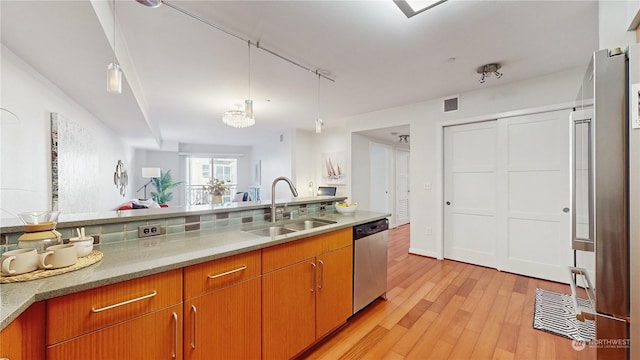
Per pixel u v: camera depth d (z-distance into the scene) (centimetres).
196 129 626
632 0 141
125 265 106
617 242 103
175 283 112
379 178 607
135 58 253
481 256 346
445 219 376
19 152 198
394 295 261
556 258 291
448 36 217
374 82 317
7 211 185
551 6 179
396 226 626
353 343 187
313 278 176
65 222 125
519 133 313
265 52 241
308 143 650
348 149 498
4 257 96
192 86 330
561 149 288
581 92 156
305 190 639
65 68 214
